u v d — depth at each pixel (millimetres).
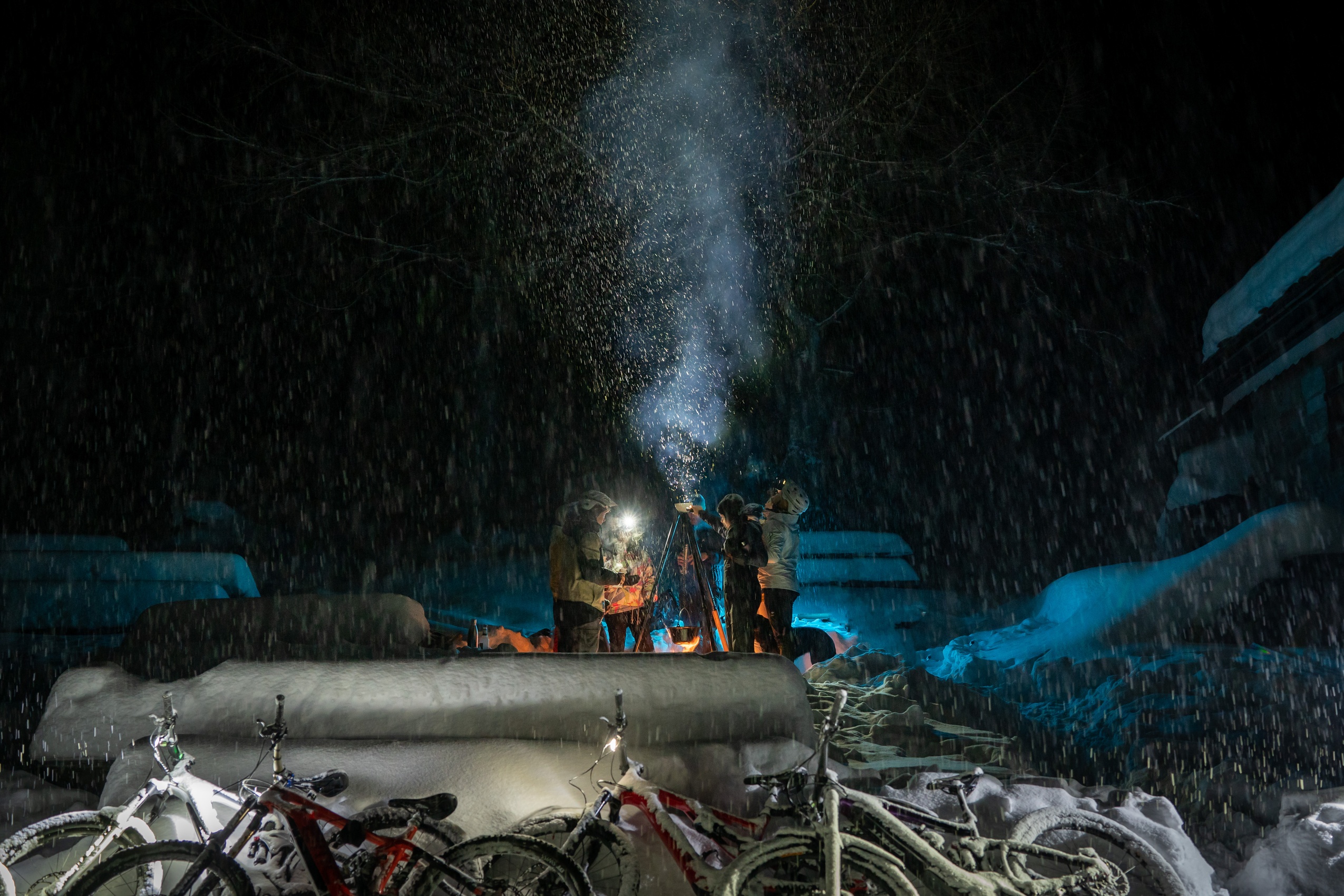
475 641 8000
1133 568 10141
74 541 12336
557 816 4441
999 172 19641
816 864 3910
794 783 4168
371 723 5578
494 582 15023
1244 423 12961
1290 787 6203
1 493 20328
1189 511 13133
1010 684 9484
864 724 7375
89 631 11289
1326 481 10055
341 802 4973
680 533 8547
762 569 7953
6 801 5598
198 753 5406
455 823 4801
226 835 3998
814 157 20625
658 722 5574
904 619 12367
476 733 5555
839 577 13406
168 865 4496
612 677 5777
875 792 5559
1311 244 9398
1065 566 19141
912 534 21734
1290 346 10938
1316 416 10336
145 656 6508
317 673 5844
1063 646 9594
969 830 4312
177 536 19469
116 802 4977
